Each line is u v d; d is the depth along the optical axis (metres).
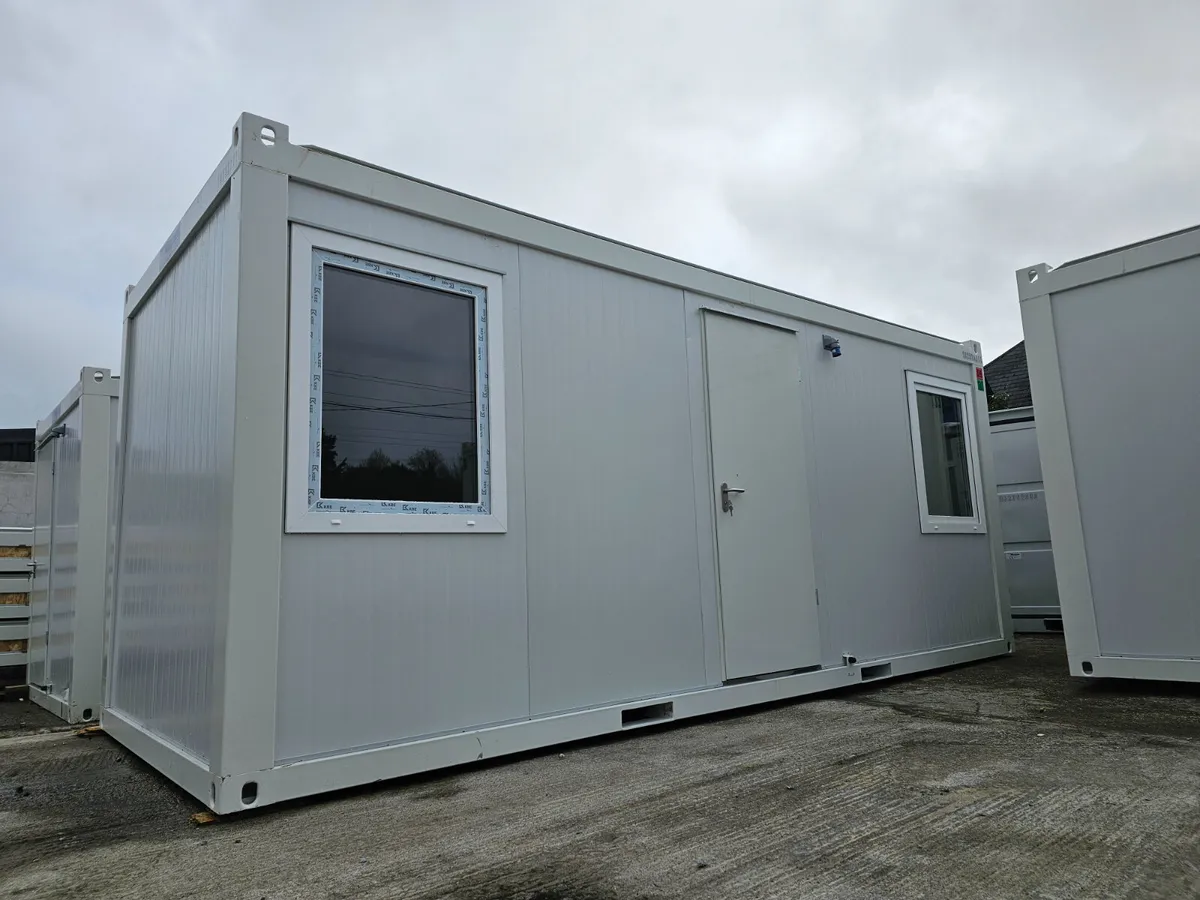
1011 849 2.15
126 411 4.62
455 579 3.35
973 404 6.87
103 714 4.46
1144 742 3.36
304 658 2.87
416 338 3.36
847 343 5.73
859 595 5.38
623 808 2.66
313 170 3.07
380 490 3.16
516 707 3.49
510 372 3.69
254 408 2.79
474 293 3.61
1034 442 8.16
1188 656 4.39
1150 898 1.80
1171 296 4.54
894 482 5.88
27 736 4.55
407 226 3.38
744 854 2.18
